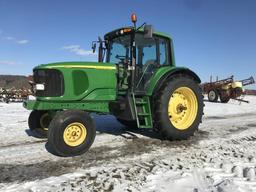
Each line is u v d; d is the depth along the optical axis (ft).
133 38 22.90
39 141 23.21
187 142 23.32
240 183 14.28
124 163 17.94
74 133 19.30
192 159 18.78
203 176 15.69
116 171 16.42
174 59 25.46
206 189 13.83
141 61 23.65
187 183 14.73
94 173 16.11
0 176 15.81
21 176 15.80
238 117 39.42
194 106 24.43
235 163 17.78
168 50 25.22
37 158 18.89
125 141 23.40
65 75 20.70
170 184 14.60
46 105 20.27
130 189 13.98
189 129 23.84
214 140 24.17
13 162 18.12
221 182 14.61
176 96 23.95
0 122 31.37
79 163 17.89
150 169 16.94
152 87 22.59
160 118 22.62
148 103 22.80
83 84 21.47
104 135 25.40
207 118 38.01
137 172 16.34
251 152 20.58
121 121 28.12
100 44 26.12
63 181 14.98
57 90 20.56
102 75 22.24
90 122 19.88
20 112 40.75
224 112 45.65
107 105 22.67
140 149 21.16
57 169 16.87
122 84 23.15
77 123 19.34
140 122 23.56
